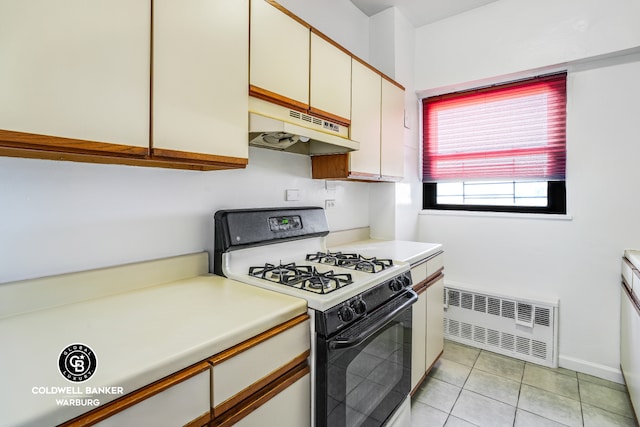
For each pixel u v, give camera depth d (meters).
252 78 1.22
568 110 2.19
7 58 0.67
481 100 2.58
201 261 1.39
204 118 1.05
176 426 0.71
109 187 1.12
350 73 1.77
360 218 2.51
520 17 2.28
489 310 2.45
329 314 1.06
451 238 2.71
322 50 1.56
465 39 2.50
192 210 1.38
